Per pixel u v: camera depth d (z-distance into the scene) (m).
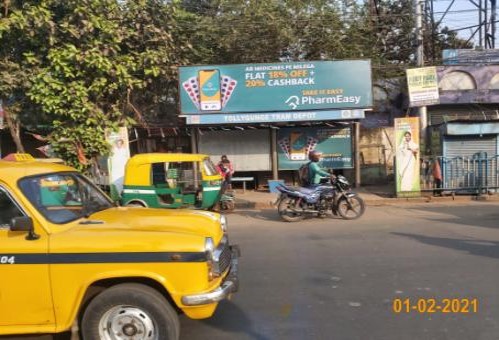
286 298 5.51
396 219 10.91
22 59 11.59
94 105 11.81
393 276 6.24
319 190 11.06
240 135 17.42
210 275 3.88
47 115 12.03
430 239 8.48
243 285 6.05
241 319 4.91
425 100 17.06
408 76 17.08
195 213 4.79
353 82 16.09
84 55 11.26
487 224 9.91
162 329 3.81
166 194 11.52
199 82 16.05
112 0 12.13
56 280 3.80
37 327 3.86
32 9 10.67
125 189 11.55
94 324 3.84
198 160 11.72
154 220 4.39
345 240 8.67
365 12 20.45
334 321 4.79
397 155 14.59
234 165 17.50
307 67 16.08
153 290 3.85
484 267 6.55
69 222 4.15
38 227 3.89
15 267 3.81
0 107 11.95
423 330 4.50
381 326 4.62
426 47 24.77
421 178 15.18
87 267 3.79
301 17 19.03
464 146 15.06
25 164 4.54
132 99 15.23
